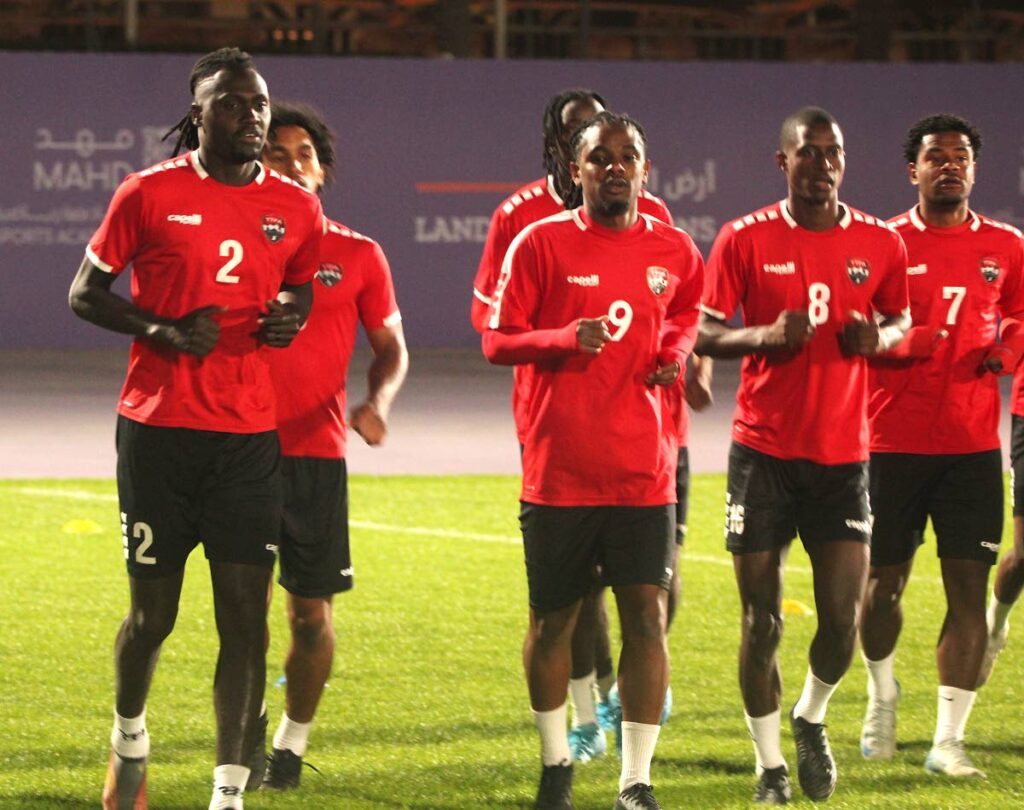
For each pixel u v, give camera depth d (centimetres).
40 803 1653
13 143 6331
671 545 1614
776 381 1714
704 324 1750
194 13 7138
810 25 7475
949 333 1886
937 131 1898
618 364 1594
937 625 2648
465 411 5216
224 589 1528
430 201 6631
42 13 7000
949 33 7412
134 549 1541
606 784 1775
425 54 7269
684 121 6650
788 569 3116
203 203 1506
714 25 7450
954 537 1872
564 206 1998
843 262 1730
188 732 1966
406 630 2558
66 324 6500
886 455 1911
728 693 2205
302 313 1591
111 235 1506
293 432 1711
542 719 1638
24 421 4853
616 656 2386
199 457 1517
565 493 1598
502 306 1617
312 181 1789
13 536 3281
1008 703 2172
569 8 7288
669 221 2020
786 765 1750
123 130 6397
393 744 1930
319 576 1720
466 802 1689
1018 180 6675
